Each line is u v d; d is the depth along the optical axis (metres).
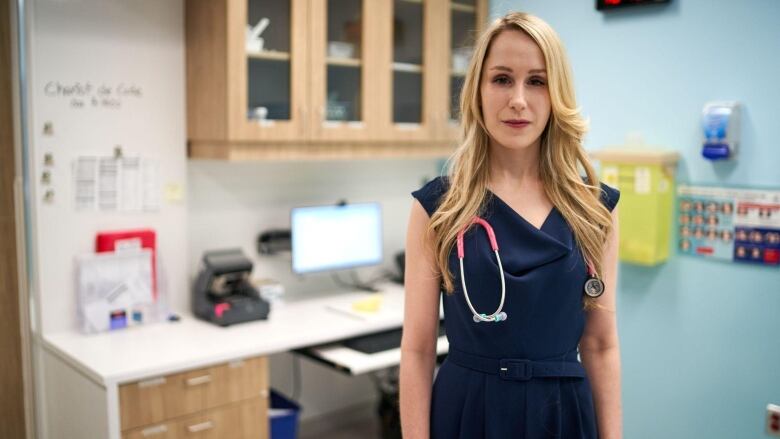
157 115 2.86
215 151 2.82
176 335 2.68
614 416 1.50
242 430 2.55
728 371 2.55
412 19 3.23
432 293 1.47
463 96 1.46
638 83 2.72
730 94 2.48
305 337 2.67
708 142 2.47
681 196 2.63
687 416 2.68
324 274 3.52
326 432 3.61
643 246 2.64
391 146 3.23
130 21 2.76
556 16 2.96
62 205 2.68
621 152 2.65
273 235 3.24
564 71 1.36
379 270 3.74
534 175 1.46
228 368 2.50
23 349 2.74
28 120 2.61
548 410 1.40
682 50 2.59
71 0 2.63
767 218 2.41
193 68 2.87
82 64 2.67
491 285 1.38
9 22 2.60
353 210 3.39
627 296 2.81
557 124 1.40
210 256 2.93
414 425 1.47
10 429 2.76
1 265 2.69
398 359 2.71
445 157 3.75
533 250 1.39
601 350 1.51
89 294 2.71
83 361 2.37
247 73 2.74
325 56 2.95
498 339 1.39
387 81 3.15
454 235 1.41
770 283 2.43
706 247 2.58
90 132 2.71
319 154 2.99
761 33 2.39
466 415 1.42
